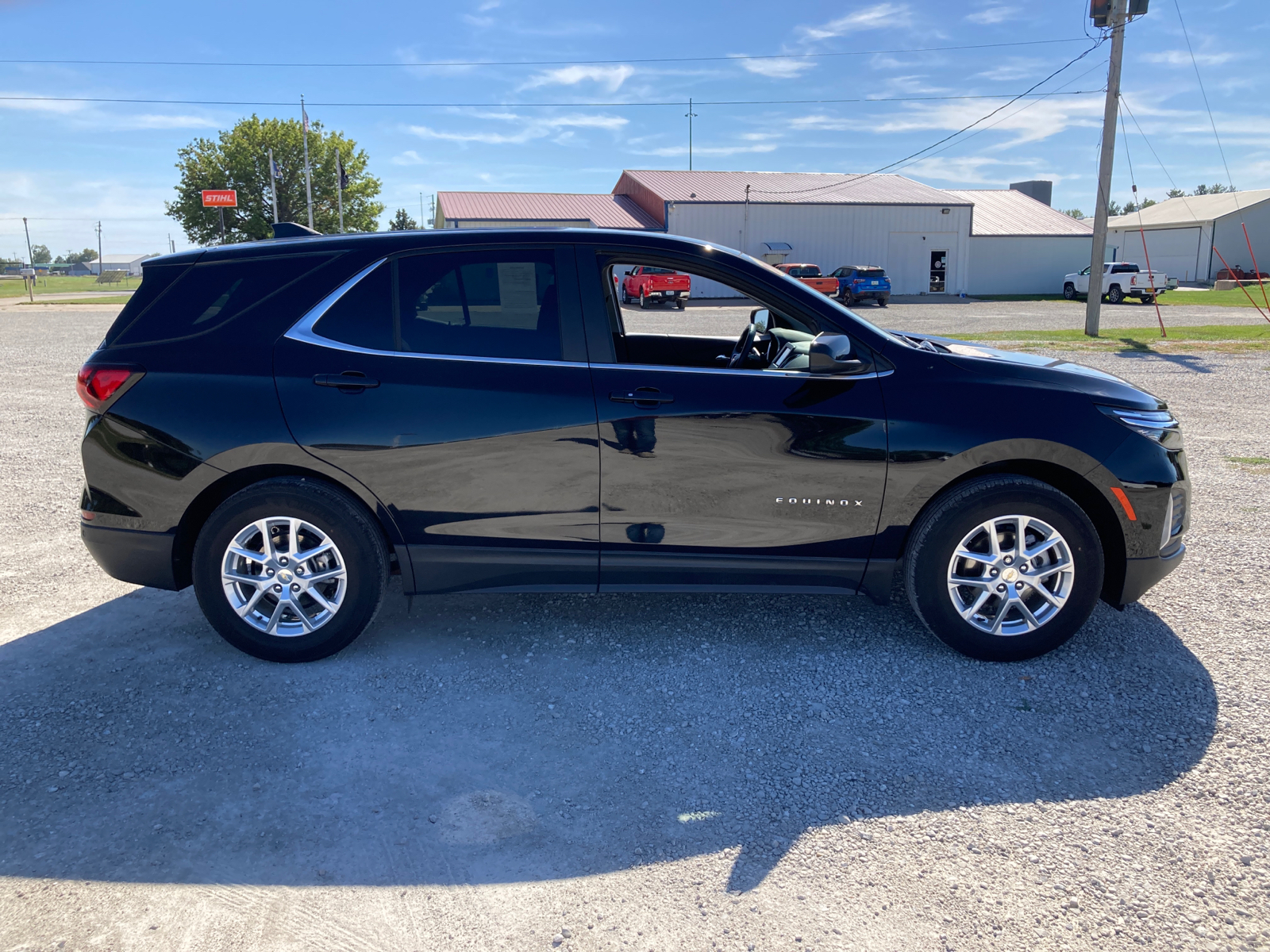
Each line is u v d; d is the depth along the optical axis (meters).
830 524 3.34
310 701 3.14
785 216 39.41
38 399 10.48
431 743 2.87
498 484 3.31
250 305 3.38
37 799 2.54
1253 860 2.27
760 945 1.98
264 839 2.37
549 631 3.77
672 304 23.73
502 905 2.12
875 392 3.30
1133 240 56.78
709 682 3.29
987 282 44.19
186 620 3.88
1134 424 3.33
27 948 1.97
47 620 3.87
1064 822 2.44
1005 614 3.37
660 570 3.39
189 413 3.29
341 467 3.29
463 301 3.35
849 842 2.36
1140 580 3.40
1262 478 6.41
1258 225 50.59
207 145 61.91
